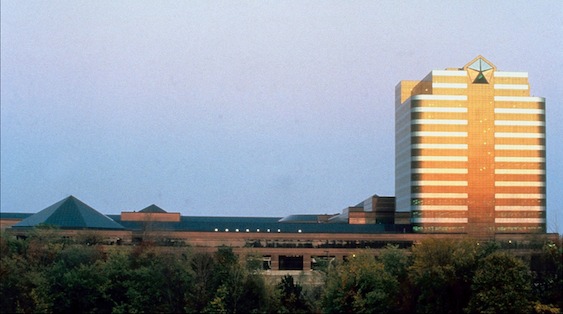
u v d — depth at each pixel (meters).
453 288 148.00
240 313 152.25
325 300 152.62
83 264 166.38
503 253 150.25
